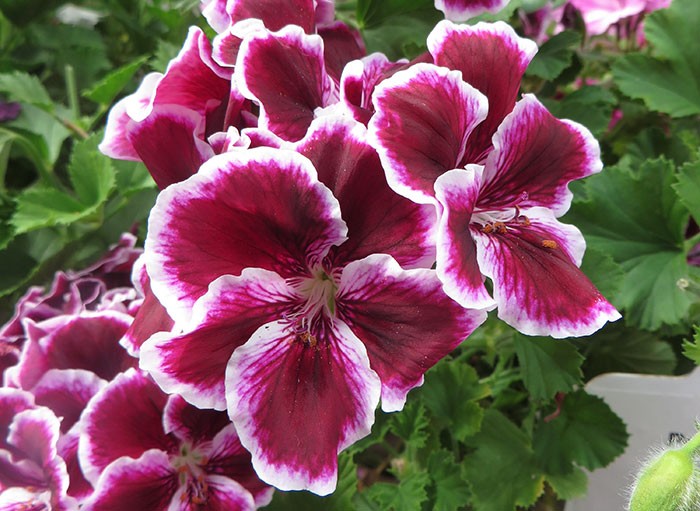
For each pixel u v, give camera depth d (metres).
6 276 0.22
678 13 0.22
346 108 0.13
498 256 0.13
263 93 0.13
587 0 0.25
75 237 0.23
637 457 0.18
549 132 0.14
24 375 0.16
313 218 0.12
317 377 0.12
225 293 0.12
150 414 0.15
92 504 0.14
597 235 0.20
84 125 0.25
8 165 0.28
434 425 0.20
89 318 0.16
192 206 0.11
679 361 0.21
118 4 0.28
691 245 0.20
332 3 0.16
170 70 0.14
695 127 0.24
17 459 0.16
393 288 0.12
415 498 0.18
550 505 0.20
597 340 0.21
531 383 0.18
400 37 0.21
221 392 0.12
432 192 0.12
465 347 0.21
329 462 0.12
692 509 0.13
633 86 0.22
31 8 0.27
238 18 0.15
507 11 0.21
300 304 0.13
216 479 0.15
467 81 0.13
